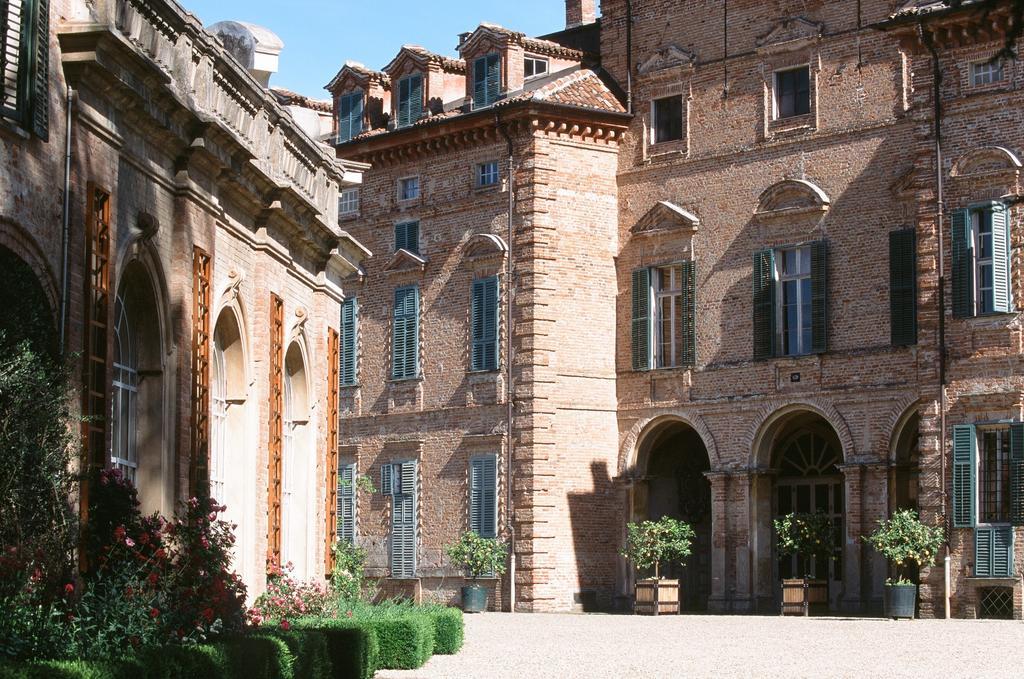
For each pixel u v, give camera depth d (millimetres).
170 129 26406
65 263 22562
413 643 29781
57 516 21141
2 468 20000
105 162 24078
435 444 57625
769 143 52312
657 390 54375
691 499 55531
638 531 52562
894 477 48781
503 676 28500
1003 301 45219
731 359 52656
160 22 26531
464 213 57438
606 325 55625
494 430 55688
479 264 56750
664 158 54938
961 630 40625
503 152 56312
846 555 49375
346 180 39531
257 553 31797
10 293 21828
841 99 50844
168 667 18438
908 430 48938
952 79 46375
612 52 56938
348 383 60594
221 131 28172
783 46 52188
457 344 57312
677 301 54438
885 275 49281
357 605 33406
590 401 55125
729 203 53156
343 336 60938
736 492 52188
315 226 36312
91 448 23266
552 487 54469
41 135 21797
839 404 49906
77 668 16156
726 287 52938
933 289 46375
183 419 27141
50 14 22422
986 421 45312
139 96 24609
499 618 49406
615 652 34531
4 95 20922
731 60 53562
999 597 44969
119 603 21016
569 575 54375
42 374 20469
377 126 61562
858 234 49969
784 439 52906
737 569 51969
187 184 27422
